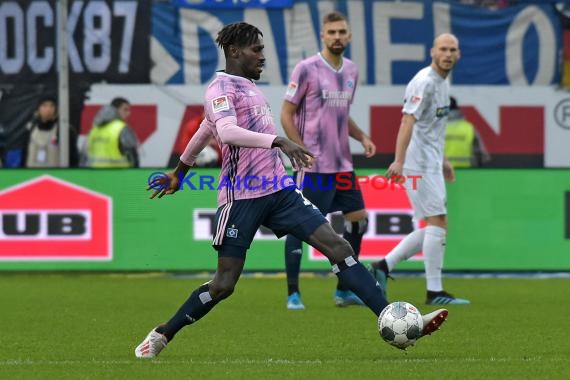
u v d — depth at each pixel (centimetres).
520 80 5003
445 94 3541
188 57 4925
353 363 2294
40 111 4872
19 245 4697
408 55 4959
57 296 3888
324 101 3519
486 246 4694
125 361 2342
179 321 2345
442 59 3475
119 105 4906
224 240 2288
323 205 3553
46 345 2645
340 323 3075
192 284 4372
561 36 4981
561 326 2997
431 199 3572
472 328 2947
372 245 4606
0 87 4866
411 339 2236
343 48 3512
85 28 4878
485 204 4681
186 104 4941
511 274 4703
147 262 4700
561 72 4988
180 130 4947
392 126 4975
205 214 4700
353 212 3619
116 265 4709
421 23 4950
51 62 4872
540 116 5009
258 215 2291
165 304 3628
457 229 4691
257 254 4716
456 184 4678
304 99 3525
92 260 4703
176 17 4906
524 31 4981
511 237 4694
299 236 2305
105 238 4697
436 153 3581
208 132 2325
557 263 4697
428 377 2094
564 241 4694
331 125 3534
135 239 4697
